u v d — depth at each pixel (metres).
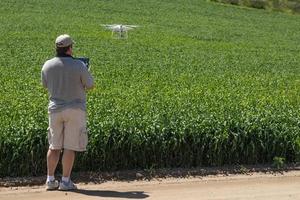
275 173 19.23
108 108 23.00
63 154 16.53
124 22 80.56
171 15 92.81
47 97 26.20
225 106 24.42
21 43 55.34
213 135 19.73
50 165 16.48
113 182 17.78
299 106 25.77
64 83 15.98
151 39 65.69
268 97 28.80
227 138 19.70
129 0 103.88
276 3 116.62
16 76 34.44
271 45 71.00
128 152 18.89
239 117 21.20
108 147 18.67
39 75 35.25
